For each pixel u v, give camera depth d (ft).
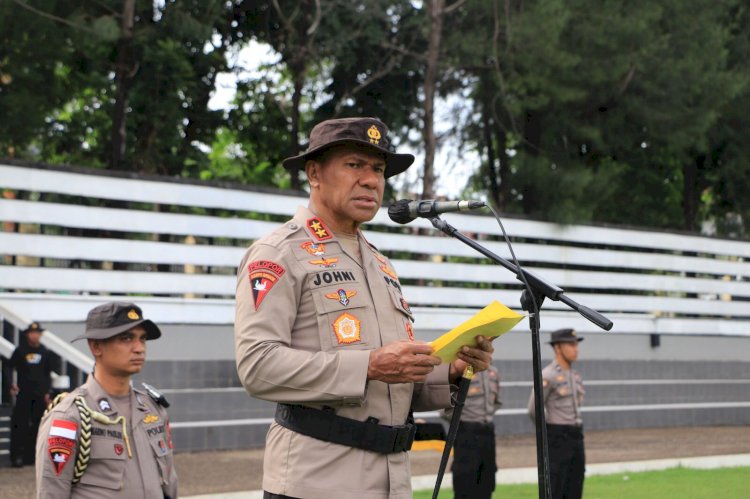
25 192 71.67
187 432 71.97
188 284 77.20
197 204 78.23
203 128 107.14
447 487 60.80
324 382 16.56
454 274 95.96
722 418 110.73
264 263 17.47
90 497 24.25
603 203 127.13
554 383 51.19
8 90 87.30
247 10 105.29
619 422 102.06
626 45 102.37
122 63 86.89
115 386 25.34
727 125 121.60
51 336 65.87
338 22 96.78
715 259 117.08
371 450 17.19
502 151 112.47
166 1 91.15
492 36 100.73
